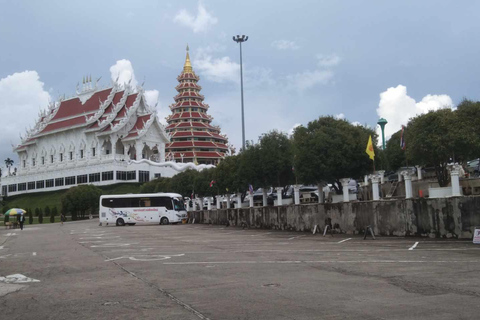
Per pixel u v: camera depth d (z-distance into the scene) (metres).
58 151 136.00
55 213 89.62
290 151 41.31
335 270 12.19
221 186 57.34
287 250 17.92
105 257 17.80
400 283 9.98
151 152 130.38
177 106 135.88
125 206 56.62
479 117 30.83
